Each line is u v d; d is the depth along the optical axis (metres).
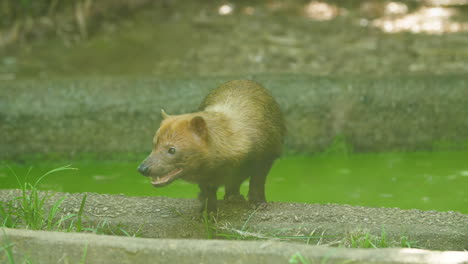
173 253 5.35
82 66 16.88
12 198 8.02
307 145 12.59
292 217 7.57
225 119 7.28
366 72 15.80
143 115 12.70
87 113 12.70
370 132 12.79
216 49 17.56
